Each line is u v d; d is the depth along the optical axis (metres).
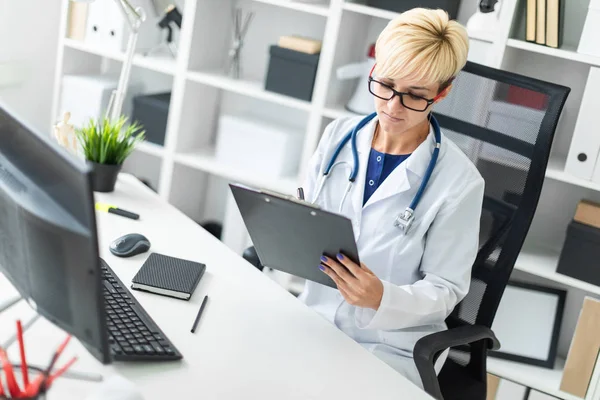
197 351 1.42
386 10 2.69
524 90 1.91
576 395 2.58
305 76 2.83
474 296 1.93
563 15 2.56
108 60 3.44
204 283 1.69
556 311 2.73
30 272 1.25
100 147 2.09
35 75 3.37
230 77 3.07
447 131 2.01
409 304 1.65
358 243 1.87
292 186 2.92
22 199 1.22
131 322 1.44
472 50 2.54
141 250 1.78
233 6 3.16
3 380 1.20
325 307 1.93
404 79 1.71
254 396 1.31
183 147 3.14
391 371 1.47
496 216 1.93
